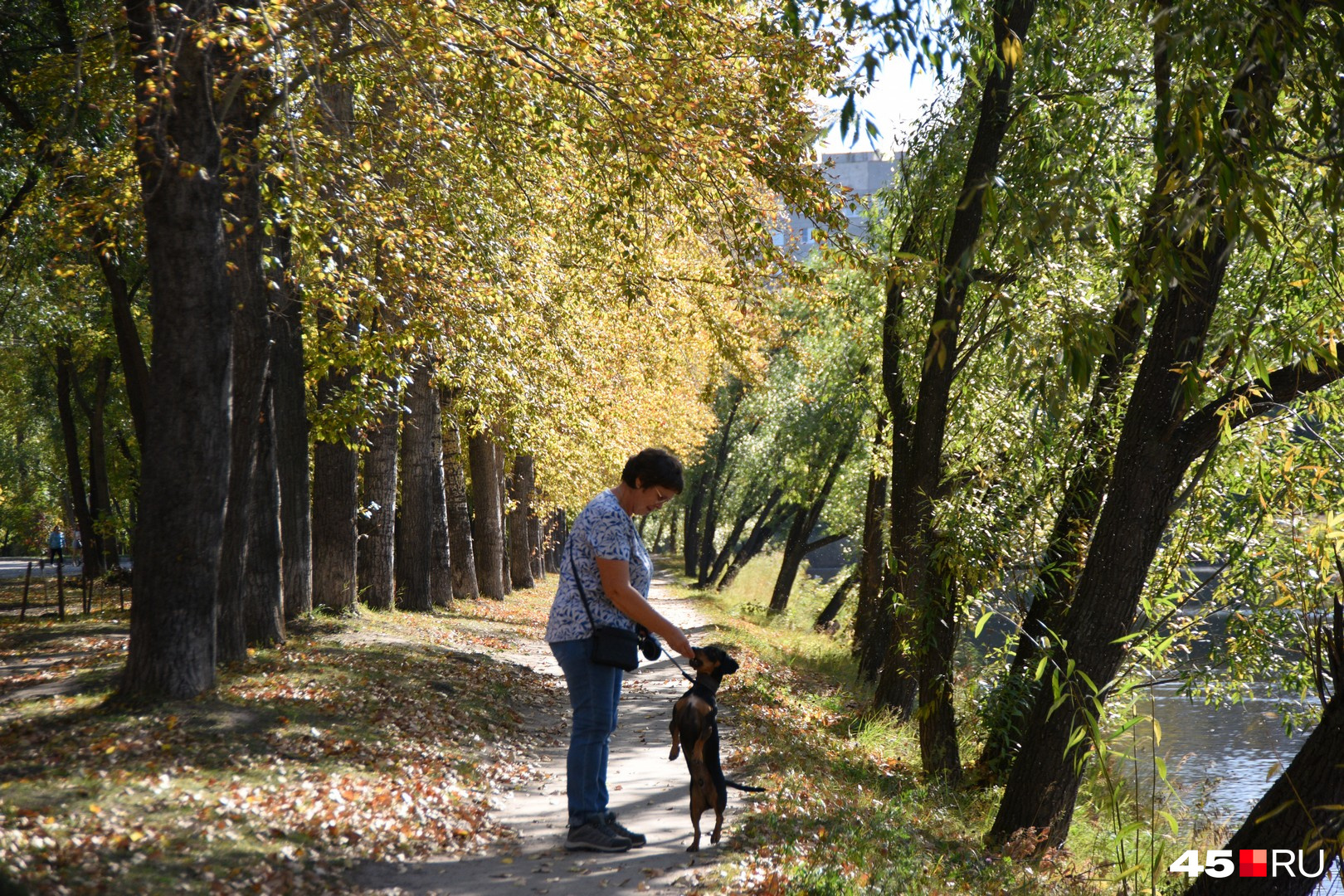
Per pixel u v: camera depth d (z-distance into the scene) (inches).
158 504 310.3
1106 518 301.7
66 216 438.3
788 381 1109.7
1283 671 443.5
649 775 303.0
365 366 520.4
